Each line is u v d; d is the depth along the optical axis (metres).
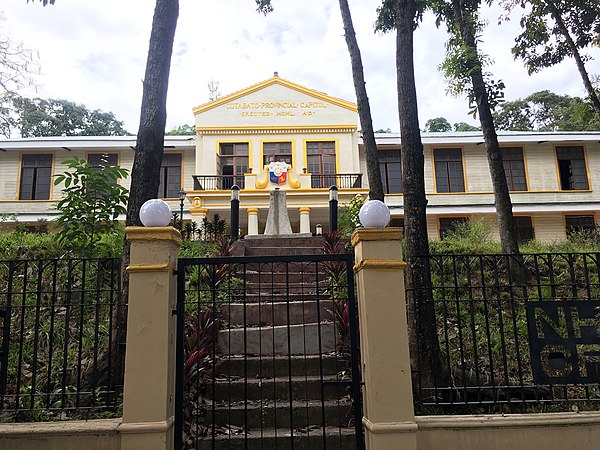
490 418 3.55
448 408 4.05
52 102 31.11
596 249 9.58
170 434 3.30
